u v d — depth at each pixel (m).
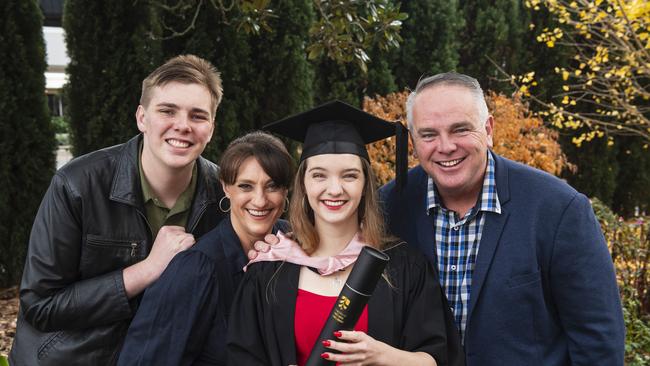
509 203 2.10
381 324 1.94
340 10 4.28
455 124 2.02
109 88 5.17
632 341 4.21
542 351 2.09
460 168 2.05
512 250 2.06
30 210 5.26
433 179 2.13
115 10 5.09
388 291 1.99
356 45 4.38
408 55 7.79
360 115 2.12
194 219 2.47
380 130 2.20
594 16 6.01
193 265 2.15
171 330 2.08
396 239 2.17
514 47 8.41
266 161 2.21
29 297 2.25
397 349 1.83
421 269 2.07
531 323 2.06
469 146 2.03
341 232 2.07
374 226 2.08
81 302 2.21
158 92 2.27
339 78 7.29
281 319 1.97
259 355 1.98
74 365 2.28
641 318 4.68
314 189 2.03
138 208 2.36
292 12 5.69
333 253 2.08
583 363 2.07
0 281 5.37
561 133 8.39
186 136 2.28
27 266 2.28
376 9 4.34
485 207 2.11
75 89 5.24
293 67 5.76
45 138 5.26
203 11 5.32
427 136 2.08
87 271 2.31
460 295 2.15
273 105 5.82
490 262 2.07
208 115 2.34
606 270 2.06
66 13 5.18
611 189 8.57
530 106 8.42
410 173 2.39
